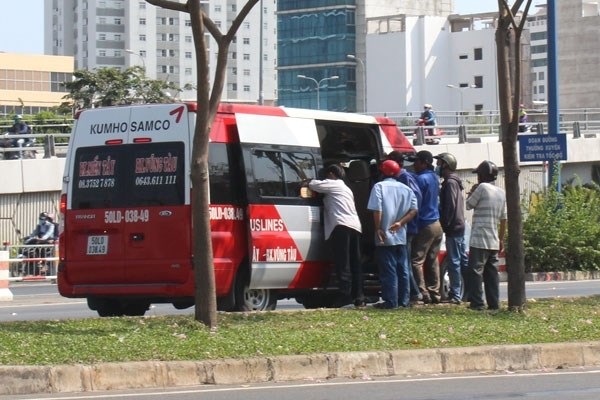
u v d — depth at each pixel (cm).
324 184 1950
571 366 1512
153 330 1532
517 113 1844
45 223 3806
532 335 1602
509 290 1886
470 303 1905
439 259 2159
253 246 1878
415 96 14488
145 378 1277
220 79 1536
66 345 1387
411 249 1995
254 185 1891
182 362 1304
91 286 1906
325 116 2070
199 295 1583
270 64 19588
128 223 1869
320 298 2175
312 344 1452
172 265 1827
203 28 1503
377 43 14650
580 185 4059
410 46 14462
